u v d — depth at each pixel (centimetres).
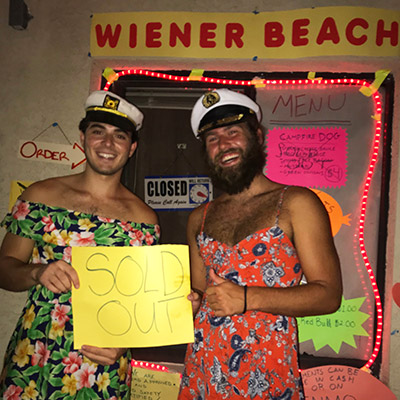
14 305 197
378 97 187
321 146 191
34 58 206
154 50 199
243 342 115
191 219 147
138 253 126
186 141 207
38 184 140
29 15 206
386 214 183
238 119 133
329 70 190
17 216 132
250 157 133
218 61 196
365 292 184
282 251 121
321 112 191
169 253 127
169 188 206
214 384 116
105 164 138
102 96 141
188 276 126
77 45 205
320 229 120
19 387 122
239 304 110
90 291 122
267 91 195
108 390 127
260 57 193
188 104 207
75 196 139
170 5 200
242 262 121
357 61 188
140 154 208
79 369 125
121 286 124
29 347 124
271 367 114
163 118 209
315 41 189
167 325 123
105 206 140
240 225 128
